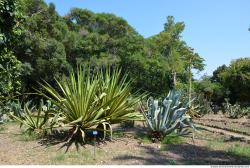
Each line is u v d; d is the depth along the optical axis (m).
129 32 39.47
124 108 10.66
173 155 8.95
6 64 11.48
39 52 27.84
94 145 8.82
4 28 10.62
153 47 40.69
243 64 41.81
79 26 37.16
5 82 12.43
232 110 26.11
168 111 10.56
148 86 39.38
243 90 41.97
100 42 35.50
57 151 9.05
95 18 38.12
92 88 10.03
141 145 9.91
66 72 29.38
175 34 46.19
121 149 9.36
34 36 27.16
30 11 28.80
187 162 8.20
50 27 29.69
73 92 10.13
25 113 11.28
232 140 12.20
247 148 10.38
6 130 12.23
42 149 9.23
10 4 10.59
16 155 8.60
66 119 10.17
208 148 10.16
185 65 46.91
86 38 35.00
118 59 35.28
